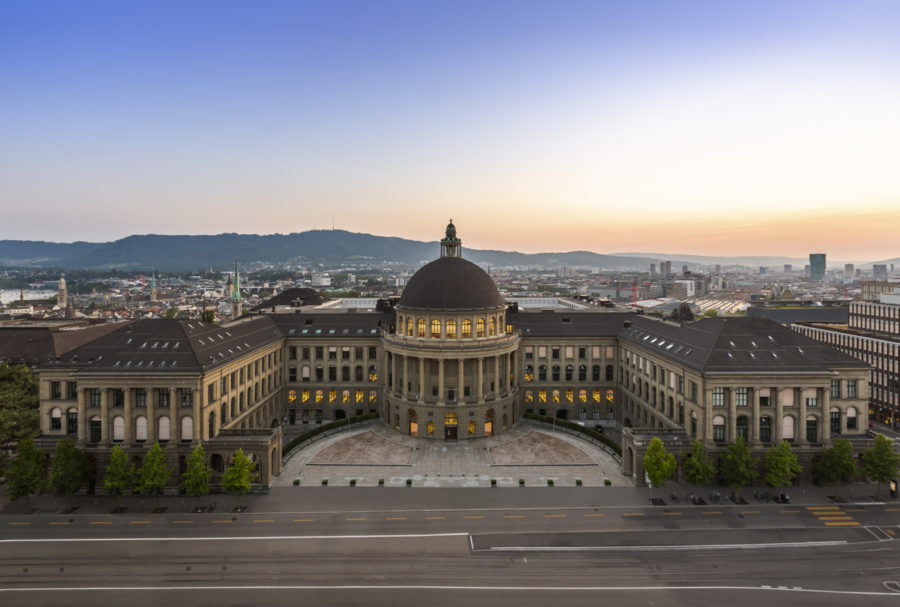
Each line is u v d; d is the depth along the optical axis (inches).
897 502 2915.8
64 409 3267.7
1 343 4168.3
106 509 2869.1
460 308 4148.6
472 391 4215.1
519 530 2635.3
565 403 4736.7
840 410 3238.2
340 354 4753.9
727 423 3161.9
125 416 3110.2
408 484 3253.0
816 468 3117.6
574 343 4722.0
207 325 3757.4
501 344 4269.2
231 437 3235.7
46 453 3149.6
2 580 2164.1
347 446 3971.5
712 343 3336.6
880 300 5442.9
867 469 2952.8
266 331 4534.9
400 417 4318.4
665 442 3221.0
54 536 2549.2
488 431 4274.1
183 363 3166.8
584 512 2839.6
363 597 2057.1
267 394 4328.3
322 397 4758.9
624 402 4549.7
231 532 2605.8
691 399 3348.9
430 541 2522.1
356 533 2603.3
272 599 2042.3
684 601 2034.9
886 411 4665.4
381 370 4734.3
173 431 3122.5
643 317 4790.8
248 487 2898.6
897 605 2001.7
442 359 4101.9
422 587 2132.1
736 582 2171.5
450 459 3710.6
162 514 2810.0
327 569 2266.2
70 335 4345.5
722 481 3161.9
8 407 3282.5
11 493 2775.6
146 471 2812.5
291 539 2536.9
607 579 2194.9
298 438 3946.9
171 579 2180.1
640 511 2847.0
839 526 2650.1
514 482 3287.4
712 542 2496.3
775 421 3159.5
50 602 2016.5
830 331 5457.7
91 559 2336.4
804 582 2167.8
